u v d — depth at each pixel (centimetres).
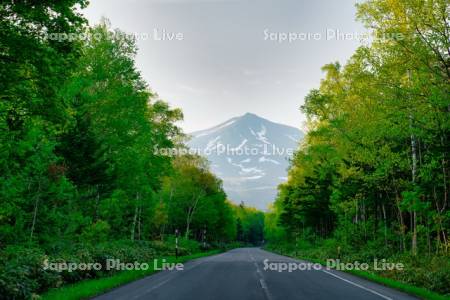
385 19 1789
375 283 1791
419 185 2252
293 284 1666
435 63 1733
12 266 1287
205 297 1273
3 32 1345
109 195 3056
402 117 1955
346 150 2898
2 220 1975
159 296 1297
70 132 2495
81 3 1481
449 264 1820
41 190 2191
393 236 3181
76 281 1680
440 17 1595
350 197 3212
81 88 2578
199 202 7506
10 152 1798
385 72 1850
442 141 1955
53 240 2205
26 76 1512
